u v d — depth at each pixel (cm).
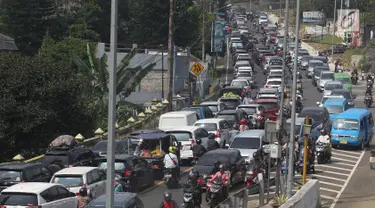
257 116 5356
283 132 3206
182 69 7594
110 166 1622
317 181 3231
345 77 8162
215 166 3062
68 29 8612
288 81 8838
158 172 3528
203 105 5528
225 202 2412
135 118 5388
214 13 10719
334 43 14100
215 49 9475
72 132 4622
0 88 4244
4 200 2328
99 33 9531
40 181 2784
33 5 8081
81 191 2433
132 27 9506
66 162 3145
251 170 3145
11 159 4150
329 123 5269
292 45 12538
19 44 8000
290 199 2767
